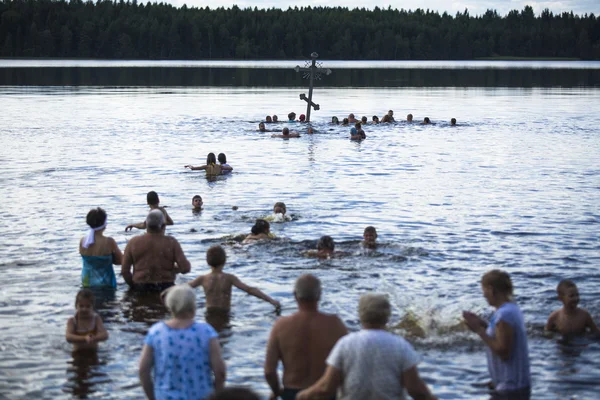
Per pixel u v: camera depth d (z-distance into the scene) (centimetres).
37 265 1326
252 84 8938
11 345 959
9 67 13100
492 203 1953
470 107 5556
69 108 5156
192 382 679
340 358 634
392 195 2064
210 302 1106
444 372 881
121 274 1245
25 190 2100
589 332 1005
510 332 775
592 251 1438
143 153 2933
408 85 8925
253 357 929
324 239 1385
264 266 1323
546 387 834
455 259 1373
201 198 1956
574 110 5266
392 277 1254
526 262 1353
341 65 16188
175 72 11888
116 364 905
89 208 1845
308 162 2731
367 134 3753
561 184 2270
